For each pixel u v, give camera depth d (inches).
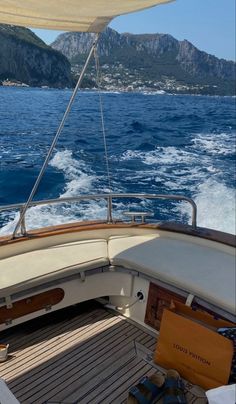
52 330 109.6
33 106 1201.4
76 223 133.0
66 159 493.7
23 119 877.8
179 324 91.2
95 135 705.6
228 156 558.6
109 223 134.6
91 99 1614.2
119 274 115.9
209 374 87.6
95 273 112.3
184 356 91.1
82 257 113.6
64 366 96.3
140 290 112.7
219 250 120.1
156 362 96.4
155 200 337.7
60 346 103.2
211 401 69.7
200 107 1651.1
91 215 293.0
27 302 104.3
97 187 379.9
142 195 128.8
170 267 107.1
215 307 94.3
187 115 1190.3
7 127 743.7
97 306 121.0
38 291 103.3
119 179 410.3
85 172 435.5
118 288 116.6
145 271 107.0
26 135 665.6
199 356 88.7
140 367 96.0
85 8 81.8
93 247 121.0
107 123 878.4
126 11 84.5
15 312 103.0
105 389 89.7
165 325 93.7
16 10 84.7
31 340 105.2
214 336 86.0
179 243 125.0
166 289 105.2
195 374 89.7
